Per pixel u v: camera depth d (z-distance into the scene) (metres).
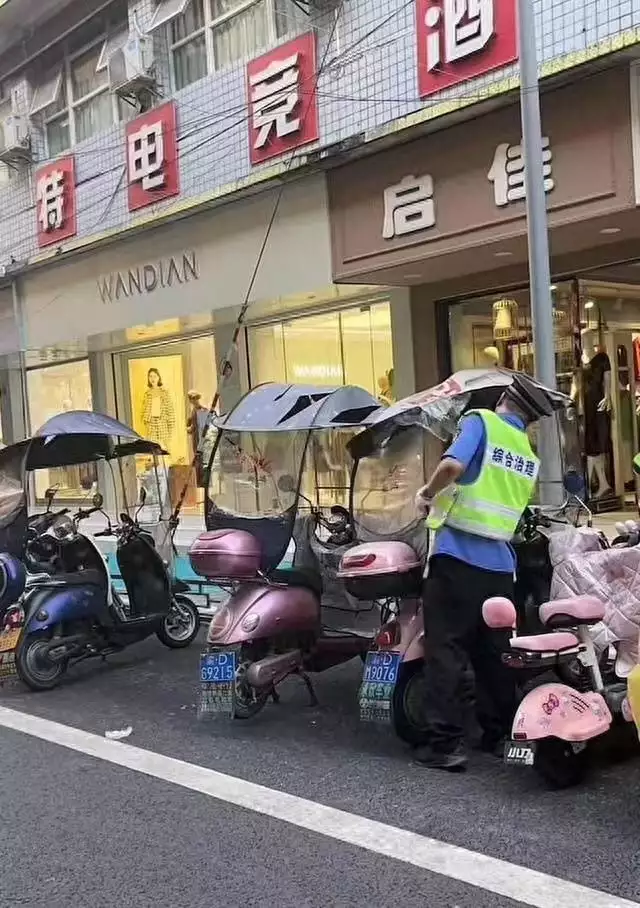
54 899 3.33
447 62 7.82
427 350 9.95
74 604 6.34
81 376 15.16
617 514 9.41
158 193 11.27
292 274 9.83
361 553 4.63
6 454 6.59
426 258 8.30
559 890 3.21
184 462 13.54
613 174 6.78
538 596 5.30
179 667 6.79
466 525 4.32
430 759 4.46
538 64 7.06
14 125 13.48
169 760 4.74
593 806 3.93
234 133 10.21
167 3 11.12
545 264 6.30
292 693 5.89
